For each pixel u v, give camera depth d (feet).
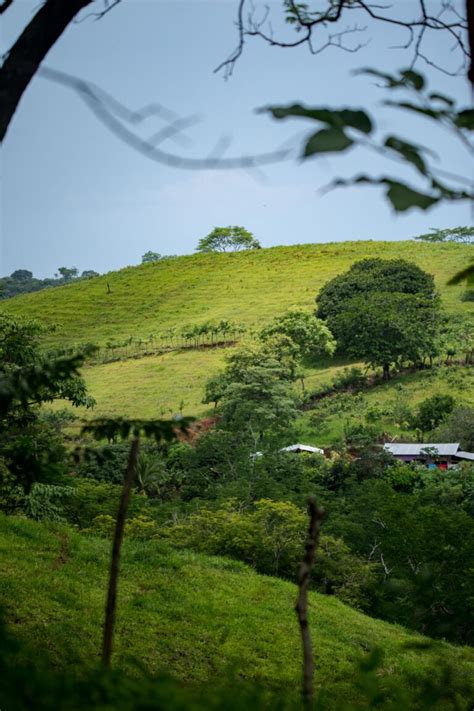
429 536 113.70
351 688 49.88
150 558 77.51
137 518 129.70
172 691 10.55
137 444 21.66
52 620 52.95
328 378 320.50
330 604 79.77
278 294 489.26
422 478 199.52
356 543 132.57
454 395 282.36
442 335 333.83
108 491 159.43
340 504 166.91
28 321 102.78
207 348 396.57
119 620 57.98
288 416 258.16
